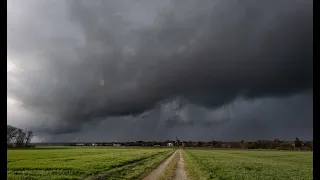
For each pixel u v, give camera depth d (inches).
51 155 2987.2
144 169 1414.9
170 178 1095.0
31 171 1316.4
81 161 1934.1
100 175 1159.6
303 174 1427.2
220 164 1831.9
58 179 1046.4
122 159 2112.5
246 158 2930.6
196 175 1203.9
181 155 3260.3
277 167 1840.6
